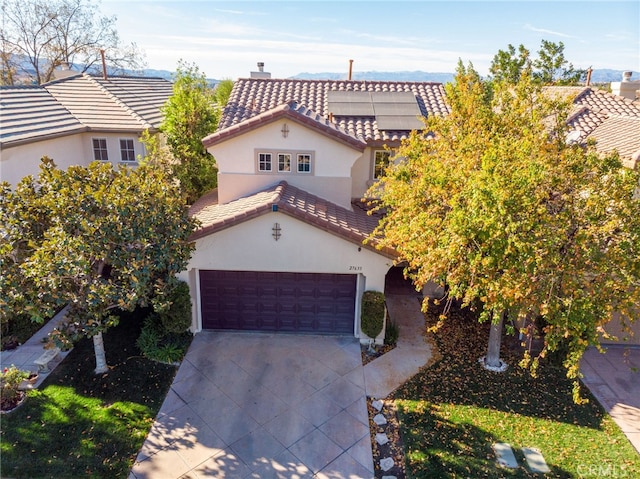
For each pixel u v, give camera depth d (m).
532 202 10.73
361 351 15.69
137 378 13.71
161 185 13.67
